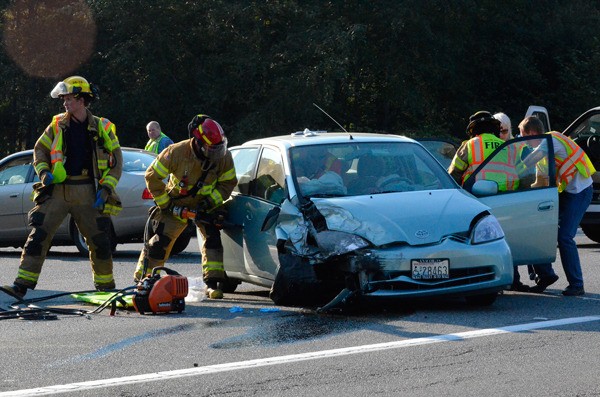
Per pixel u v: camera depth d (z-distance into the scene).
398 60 88.25
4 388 13.96
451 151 28.61
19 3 90.50
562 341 16.73
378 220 20.00
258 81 86.62
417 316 19.58
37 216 22.38
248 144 24.39
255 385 13.91
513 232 22.42
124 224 33.38
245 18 85.44
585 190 23.39
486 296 20.81
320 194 21.42
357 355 15.80
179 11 87.06
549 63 100.62
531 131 23.98
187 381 14.23
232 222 23.25
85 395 13.49
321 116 83.88
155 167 22.36
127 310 21.16
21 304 22.06
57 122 22.30
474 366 14.90
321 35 82.69
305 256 20.45
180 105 88.75
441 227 20.00
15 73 89.50
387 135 23.70
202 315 20.36
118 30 86.56
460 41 92.19
